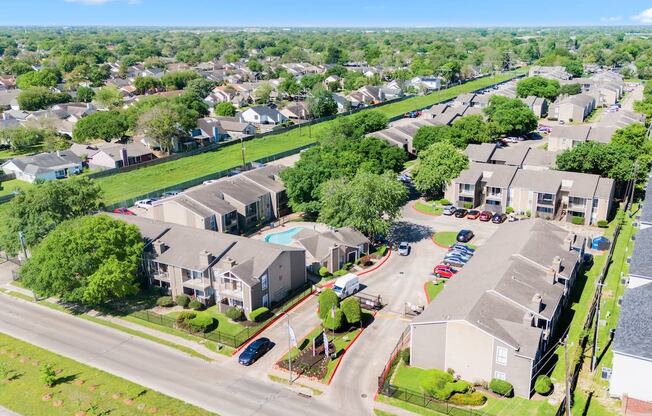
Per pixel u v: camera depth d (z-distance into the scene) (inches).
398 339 2401.6
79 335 2493.8
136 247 2736.2
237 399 2023.9
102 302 2805.1
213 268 2696.9
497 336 1984.5
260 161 5467.5
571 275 2561.5
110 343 2420.0
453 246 3284.9
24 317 2672.2
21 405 2020.2
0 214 4047.7
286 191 3917.3
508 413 1909.4
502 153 4680.1
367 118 5664.4
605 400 1979.6
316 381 2126.0
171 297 2815.0
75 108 7593.5
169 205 3508.9
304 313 2647.6
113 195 4613.7
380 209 3270.2
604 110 7741.1
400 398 2009.1
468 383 2064.5
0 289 2992.1
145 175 5211.6
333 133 4938.5
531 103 7283.5
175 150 6141.7
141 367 2233.0
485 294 2210.9
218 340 2407.7
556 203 3826.3
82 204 3225.9
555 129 5428.2
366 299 2716.5
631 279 2536.9
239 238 2878.9
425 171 4114.2
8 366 2258.9
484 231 3639.3
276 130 6889.8
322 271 3009.4
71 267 2546.8
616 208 3941.9
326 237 3159.5
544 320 2190.0
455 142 4894.2
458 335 2065.7
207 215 3452.3
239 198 3700.8
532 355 1931.6
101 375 2182.6
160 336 2466.8
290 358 2159.2
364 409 1961.1
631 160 3917.3
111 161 5452.8
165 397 2037.4
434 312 2193.7
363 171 3548.2
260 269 2625.5
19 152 6127.0
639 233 2967.5
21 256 3267.7
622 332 2020.2
